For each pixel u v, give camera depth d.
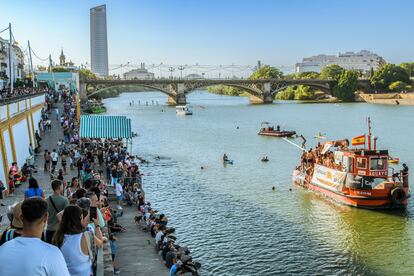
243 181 64.44
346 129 128.00
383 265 35.72
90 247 11.13
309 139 110.38
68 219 10.59
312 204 52.31
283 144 102.25
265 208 50.81
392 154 85.75
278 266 35.22
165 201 53.75
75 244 10.47
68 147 61.25
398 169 71.44
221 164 77.75
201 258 36.62
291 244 39.88
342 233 42.75
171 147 98.44
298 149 94.50
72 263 10.38
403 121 148.38
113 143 68.94
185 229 43.56
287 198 55.09
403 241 40.78
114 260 28.92
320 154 58.62
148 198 55.16
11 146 45.19
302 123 146.12
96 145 65.88
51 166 48.06
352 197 50.75
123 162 53.16
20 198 36.91
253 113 189.75
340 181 52.47
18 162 47.97
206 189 59.72
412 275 33.88
